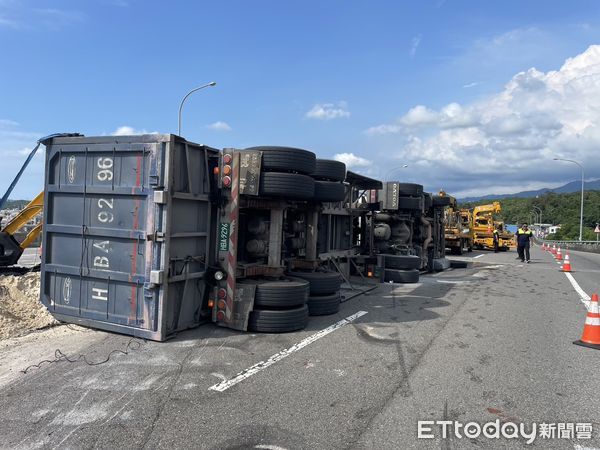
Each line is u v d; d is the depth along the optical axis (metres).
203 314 7.14
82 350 5.82
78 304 6.83
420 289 12.10
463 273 16.83
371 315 8.50
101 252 6.61
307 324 7.60
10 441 3.56
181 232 6.50
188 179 6.55
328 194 8.77
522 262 22.91
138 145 6.30
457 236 29.20
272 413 4.17
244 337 6.62
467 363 5.75
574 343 6.77
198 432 3.77
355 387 4.85
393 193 13.98
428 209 18.12
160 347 6.02
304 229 9.30
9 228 11.49
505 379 5.20
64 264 6.93
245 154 6.95
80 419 3.95
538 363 5.80
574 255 33.41
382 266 13.06
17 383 4.72
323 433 3.82
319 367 5.44
